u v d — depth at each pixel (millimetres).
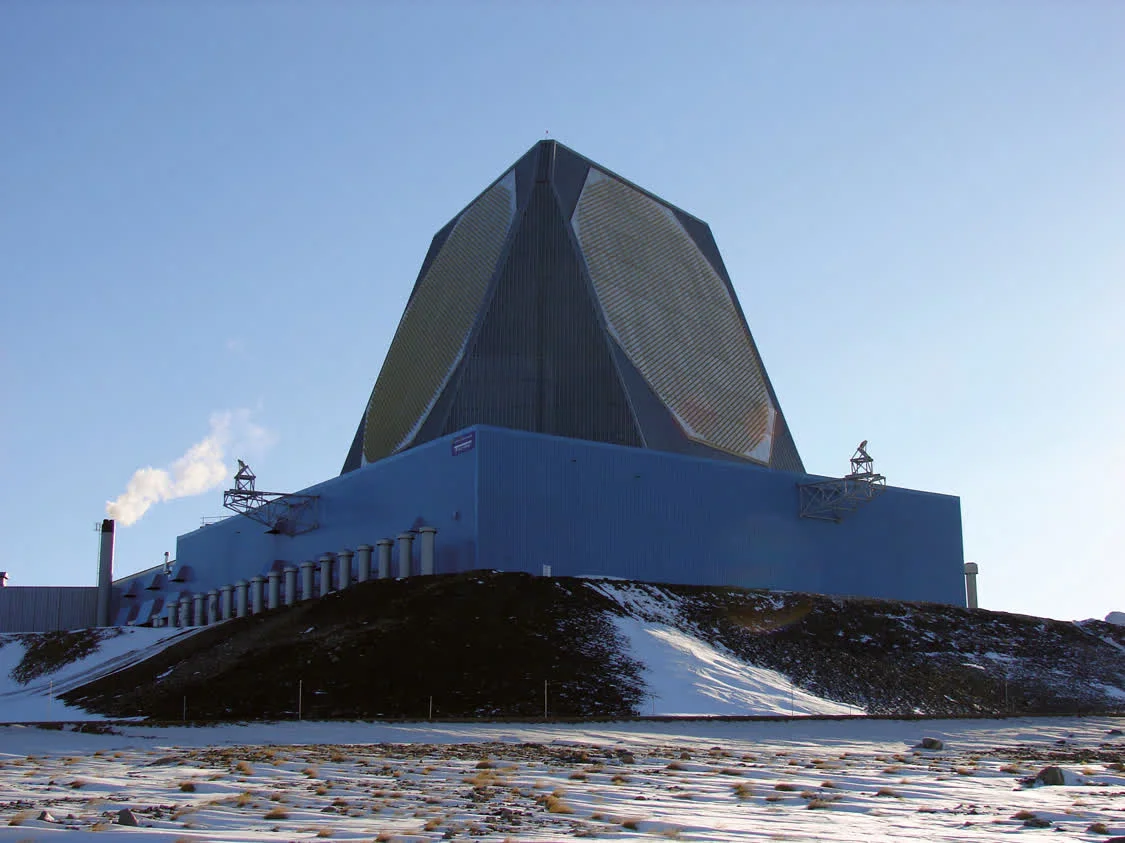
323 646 63375
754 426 120438
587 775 32594
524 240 111625
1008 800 27875
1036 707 70812
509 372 105125
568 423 103688
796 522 102500
